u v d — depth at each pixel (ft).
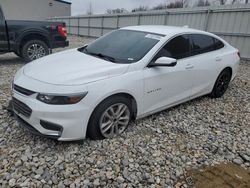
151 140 10.56
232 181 8.40
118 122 10.57
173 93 12.50
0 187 7.45
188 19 41.39
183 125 12.23
